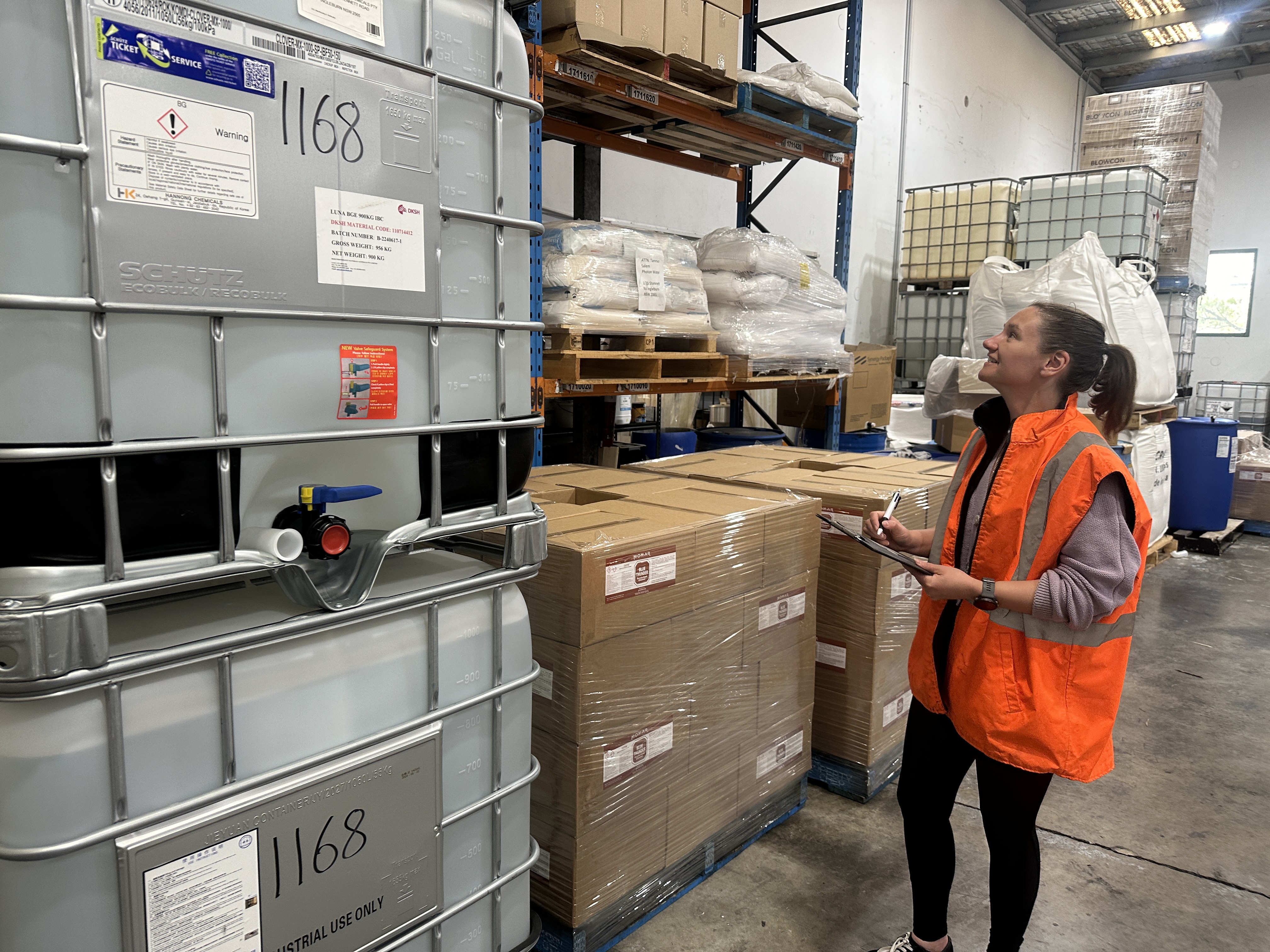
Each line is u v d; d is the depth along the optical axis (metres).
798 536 2.19
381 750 0.96
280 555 0.84
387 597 0.95
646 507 2.05
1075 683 1.48
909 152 7.72
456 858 1.08
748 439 4.80
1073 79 11.39
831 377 4.37
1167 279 7.23
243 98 0.77
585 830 1.67
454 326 0.99
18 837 0.71
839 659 2.50
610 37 2.75
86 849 0.74
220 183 0.76
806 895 2.06
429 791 1.02
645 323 3.25
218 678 0.82
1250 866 2.30
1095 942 1.98
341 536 0.89
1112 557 1.42
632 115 3.48
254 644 0.83
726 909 2.00
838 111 4.09
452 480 1.03
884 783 2.62
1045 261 6.74
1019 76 9.76
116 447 0.71
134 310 0.71
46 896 0.72
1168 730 3.18
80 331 0.70
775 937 1.92
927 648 1.68
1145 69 12.05
